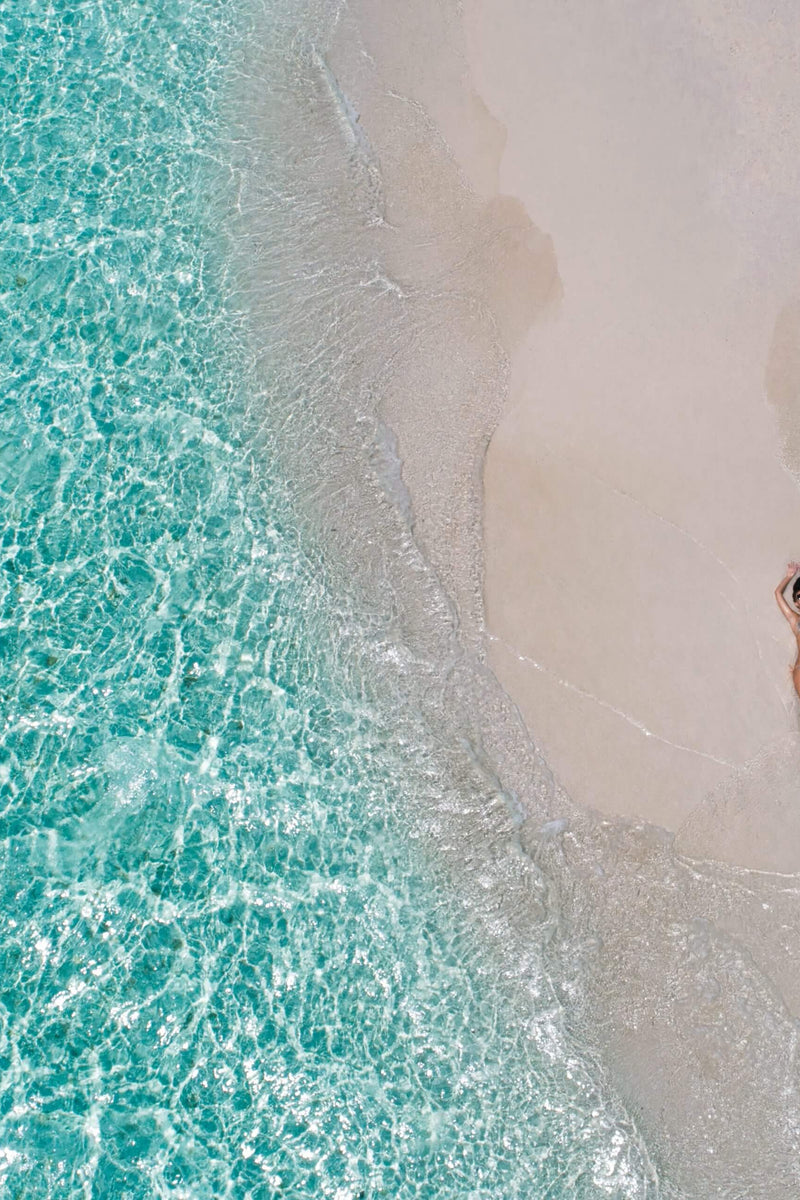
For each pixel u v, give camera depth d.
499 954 6.96
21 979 6.97
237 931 7.12
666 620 7.53
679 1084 6.64
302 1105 6.73
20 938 7.07
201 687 7.71
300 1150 6.65
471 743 7.43
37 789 7.43
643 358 8.10
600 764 7.31
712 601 7.54
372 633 7.73
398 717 7.54
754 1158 6.49
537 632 7.61
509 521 7.86
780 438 7.84
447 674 7.58
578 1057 6.72
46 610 7.90
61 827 7.35
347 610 7.81
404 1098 6.72
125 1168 6.61
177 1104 6.75
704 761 7.26
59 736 7.56
